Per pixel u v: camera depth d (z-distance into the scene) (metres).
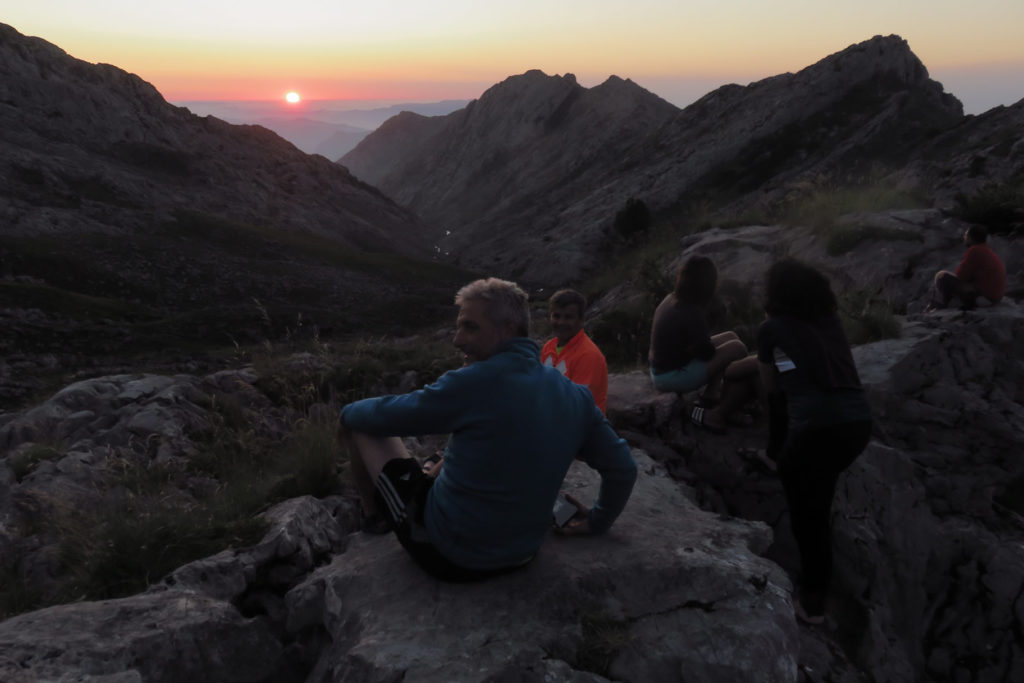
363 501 3.44
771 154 89.56
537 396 2.63
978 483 5.09
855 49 98.50
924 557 4.76
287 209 112.31
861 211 11.52
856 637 4.11
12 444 6.18
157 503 4.28
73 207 75.38
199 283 62.91
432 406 2.63
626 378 6.37
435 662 2.44
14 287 45.69
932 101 89.12
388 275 76.25
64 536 4.05
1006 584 4.66
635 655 2.58
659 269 11.90
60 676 2.37
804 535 3.76
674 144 115.00
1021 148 17.70
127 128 111.88
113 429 5.92
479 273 85.56
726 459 4.96
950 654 4.62
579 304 4.22
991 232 9.90
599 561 3.02
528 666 2.45
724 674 2.53
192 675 2.71
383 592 2.91
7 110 100.00
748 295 9.57
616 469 2.98
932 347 6.08
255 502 4.15
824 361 3.46
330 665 2.70
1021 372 6.09
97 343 39.03
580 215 99.06
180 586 3.12
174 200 95.31
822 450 3.51
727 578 2.94
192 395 6.62
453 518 2.69
